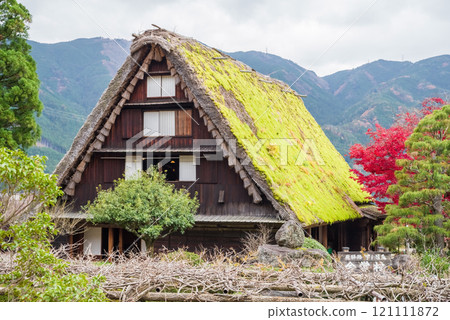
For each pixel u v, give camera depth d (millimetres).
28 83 19047
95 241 16250
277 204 13281
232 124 13961
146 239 13453
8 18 19922
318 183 17438
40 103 19594
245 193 14391
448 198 13984
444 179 12719
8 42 20391
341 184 20734
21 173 5957
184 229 13875
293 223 11781
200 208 14836
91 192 15852
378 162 15828
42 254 6113
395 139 15422
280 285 6406
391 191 13812
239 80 17828
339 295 6305
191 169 15125
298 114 22938
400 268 7004
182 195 14141
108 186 15781
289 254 10711
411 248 13188
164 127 15508
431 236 12969
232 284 6430
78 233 15328
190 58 15086
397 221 13766
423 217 12898
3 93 19016
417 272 6641
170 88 15336
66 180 15711
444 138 13836
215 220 13969
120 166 15797
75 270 7176
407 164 13414
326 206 15695
